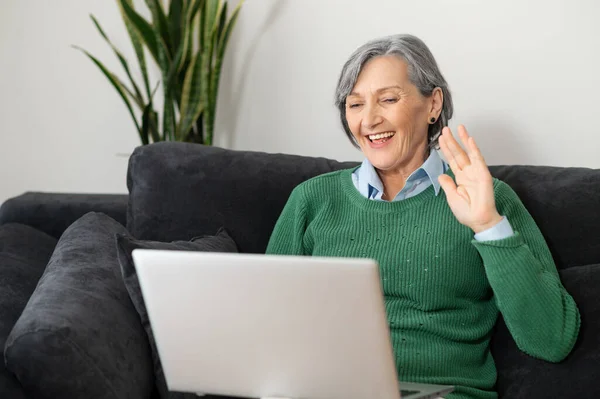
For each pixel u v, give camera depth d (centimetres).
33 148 354
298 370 153
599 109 300
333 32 322
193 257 150
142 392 175
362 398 153
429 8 309
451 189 188
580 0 296
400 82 207
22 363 156
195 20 312
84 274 188
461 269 203
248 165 235
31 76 349
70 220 260
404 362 198
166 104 315
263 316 150
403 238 207
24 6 345
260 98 335
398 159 210
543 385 192
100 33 343
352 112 212
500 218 186
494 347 210
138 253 153
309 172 235
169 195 232
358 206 214
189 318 155
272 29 329
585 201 216
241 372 156
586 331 192
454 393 192
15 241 236
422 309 203
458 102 310
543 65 302
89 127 350
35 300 175
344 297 145
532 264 185
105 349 167
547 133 305
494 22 304
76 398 159
